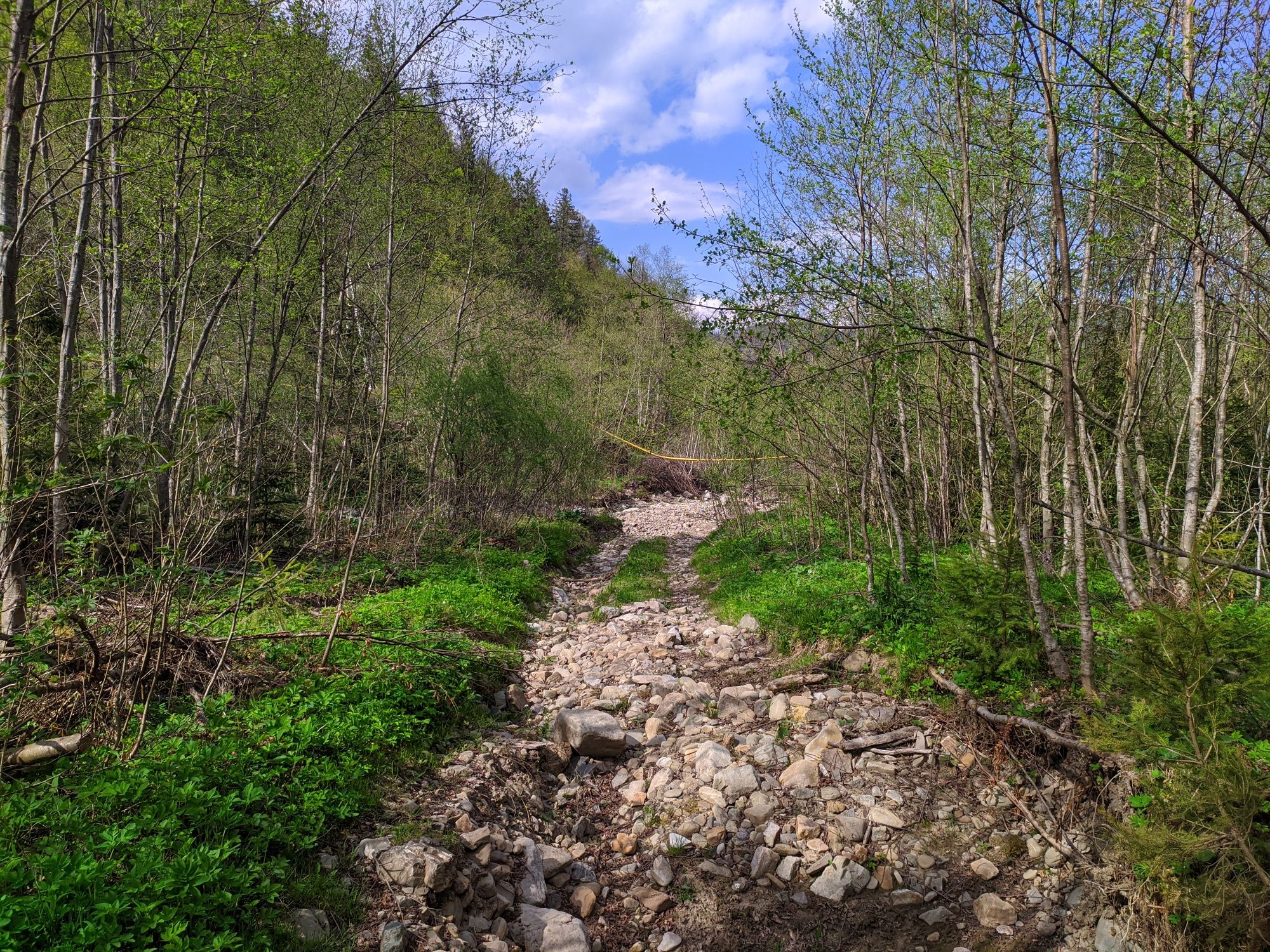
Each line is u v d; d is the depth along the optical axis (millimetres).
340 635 6367
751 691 7090
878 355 7227
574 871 4781
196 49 7992
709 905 4516
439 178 14367
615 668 7996
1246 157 5504
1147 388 8859
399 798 4727
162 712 4891
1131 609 7082
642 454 28438
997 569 6160
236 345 15047
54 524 5719
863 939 4230
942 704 5961
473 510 14867
